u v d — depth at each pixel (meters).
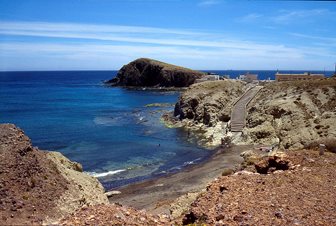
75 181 20.84
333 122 40.47
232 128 55.22
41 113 86.75
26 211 14.66
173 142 54.25
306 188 14.92
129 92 145.38
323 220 11.51
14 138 19.28
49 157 21.42
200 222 12.35
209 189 16.39
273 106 52.34
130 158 44.75
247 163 24.59
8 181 16.11
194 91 74.75
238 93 74.69
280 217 11.73
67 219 11.72
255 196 14.01
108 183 34.84
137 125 69.31
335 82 56.44
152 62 165.12
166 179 35.19
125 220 11.73
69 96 132.38
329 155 20.84
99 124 70.75
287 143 39.47
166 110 89.44
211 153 46.97
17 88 172.50
